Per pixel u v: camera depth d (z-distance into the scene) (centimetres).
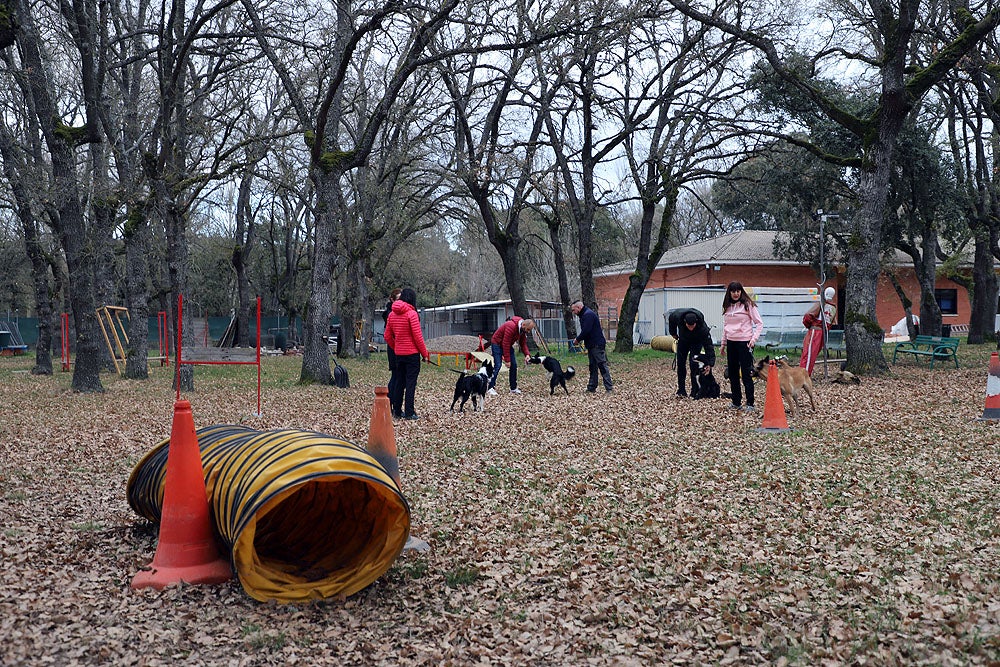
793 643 378
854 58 1783
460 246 5369
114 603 433
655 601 438
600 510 635
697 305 3397
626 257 4481
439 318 4322
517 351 2767
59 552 530
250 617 414
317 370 1772
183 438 471
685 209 5109
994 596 422
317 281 1766
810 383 1150
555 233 2797
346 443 470
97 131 1577
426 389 1653
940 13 1891
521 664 364
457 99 2370
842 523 584
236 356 1261
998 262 3638
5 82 1856
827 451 855
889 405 1205
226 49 1956
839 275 3666
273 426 1120
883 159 1630
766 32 1816
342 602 436
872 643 371
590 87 2289
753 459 822
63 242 1616
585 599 442
